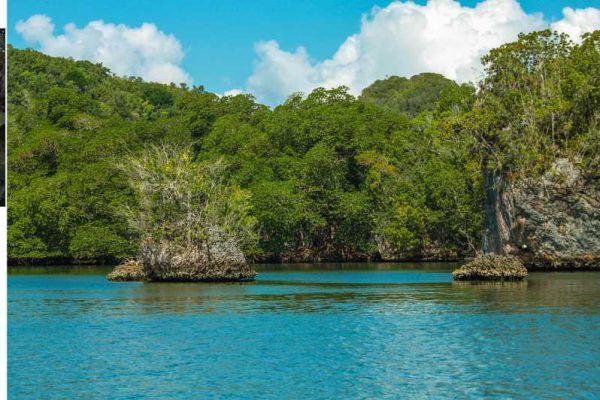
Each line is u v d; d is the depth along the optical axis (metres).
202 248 67.94
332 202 112.38
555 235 76.06
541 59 90.19
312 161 112.19
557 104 79.75
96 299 50.78
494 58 91.38
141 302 48.47
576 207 75.56
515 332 34.31
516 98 85.25
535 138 79.38
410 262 110.06
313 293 54.25
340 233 111.62
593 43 88.38
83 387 24.94
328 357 29.38
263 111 139.62
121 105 194.12
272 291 56.31
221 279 67.94
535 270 79.12
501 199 80.19
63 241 108.69
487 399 23.11
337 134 119.94
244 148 119.75
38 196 106.69
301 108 132.62
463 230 103.38
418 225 105.38
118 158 112.50
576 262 76.62
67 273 86.69
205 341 32.97
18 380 25.89
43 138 122.25
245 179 113.31
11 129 137.00
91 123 137.25
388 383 25.20
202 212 69.25
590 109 80.88
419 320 38.62
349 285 62.06
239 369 27.45
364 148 117.75
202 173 73.31
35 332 35.66
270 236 109.50
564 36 90.56
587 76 81.38
